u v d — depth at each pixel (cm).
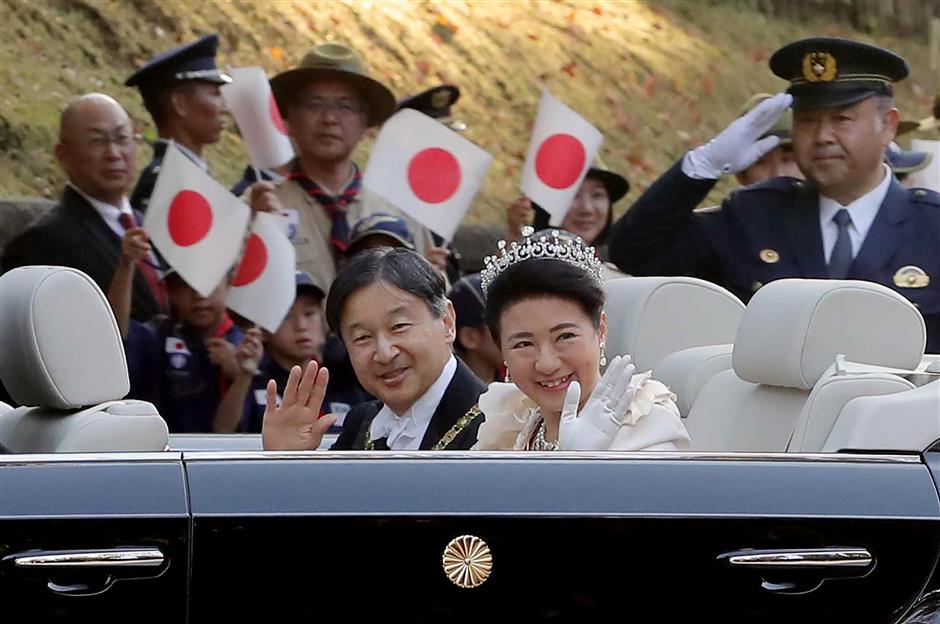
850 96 2064
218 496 870
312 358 2092
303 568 869
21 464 871
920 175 2406
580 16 3791
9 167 2675
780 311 1212
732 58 3841
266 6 3241
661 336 1433
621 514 897
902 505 938
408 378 1162
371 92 2230
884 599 927
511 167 3278
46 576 847
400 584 877
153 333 2005
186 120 2123
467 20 3591
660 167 3434
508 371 1098
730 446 1258
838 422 1028
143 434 1112
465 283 2005
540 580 888
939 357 1292
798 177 2194
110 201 2077
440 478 895
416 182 2000
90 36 3012
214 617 864
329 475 889
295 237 2155
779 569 912
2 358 1105
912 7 3994
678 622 902
